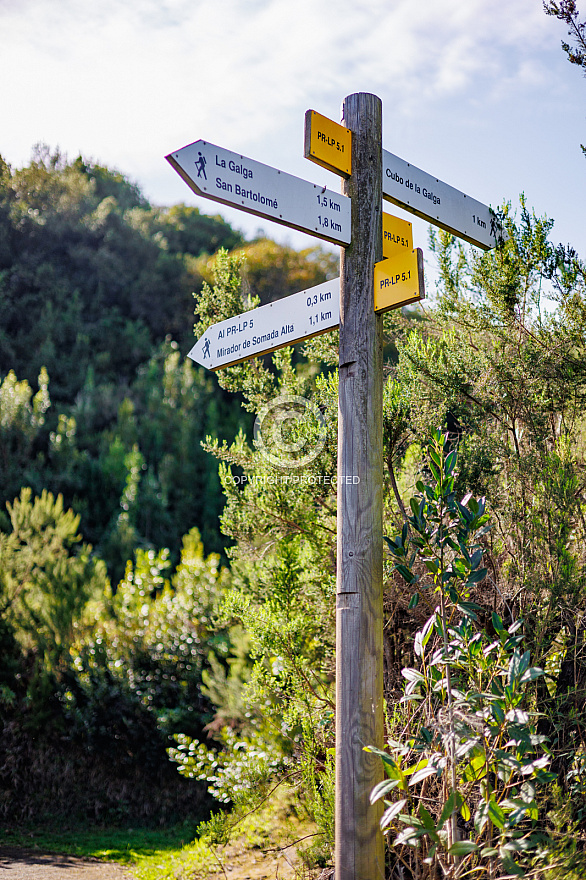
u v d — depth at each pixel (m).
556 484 4.18
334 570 5.54
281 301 3.76
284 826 5.34
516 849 2.56
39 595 11.05
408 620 4.80
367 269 3.46
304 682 5.24
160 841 8.28
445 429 5.21
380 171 3.59
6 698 9.95
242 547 6.12
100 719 10.05
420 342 5.32
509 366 4.86
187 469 22.84
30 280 32.62
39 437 24.14
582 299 4.69
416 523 3.39
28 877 5.99
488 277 4.92
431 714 3.31
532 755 3.70
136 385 27.52
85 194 38.91
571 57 4.65
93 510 21.59
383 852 2.97
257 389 6.12
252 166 3.14
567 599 3.91
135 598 11.17
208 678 8.54
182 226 40.53
